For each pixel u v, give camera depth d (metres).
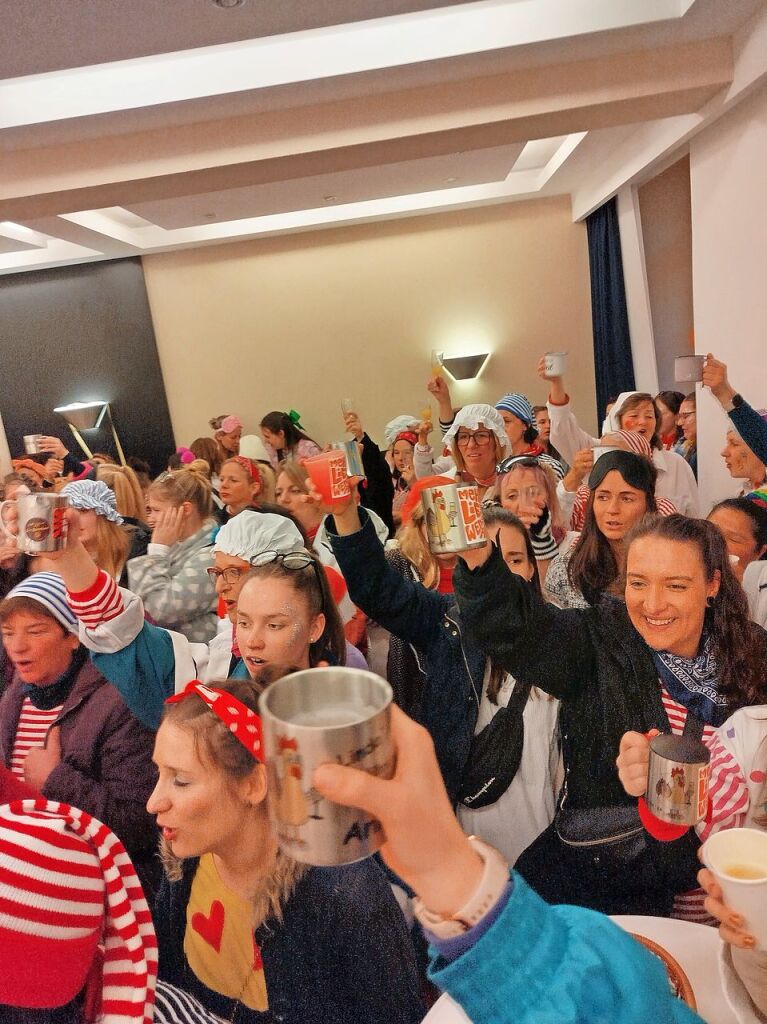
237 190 5.11
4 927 0.60
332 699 0.41
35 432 6.87
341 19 2.79
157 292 6.77
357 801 0.35
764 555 1.60
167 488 2.01
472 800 1.33
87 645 1.21
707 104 3.55
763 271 3.53
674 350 6.30
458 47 3.09
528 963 0.37
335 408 6.89
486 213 6.52
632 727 1.12
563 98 3.37
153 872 1.28
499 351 6.71
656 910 1.13
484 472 2.69
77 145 3.61
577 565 1.71
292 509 2.36
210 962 0.96
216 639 1.57
